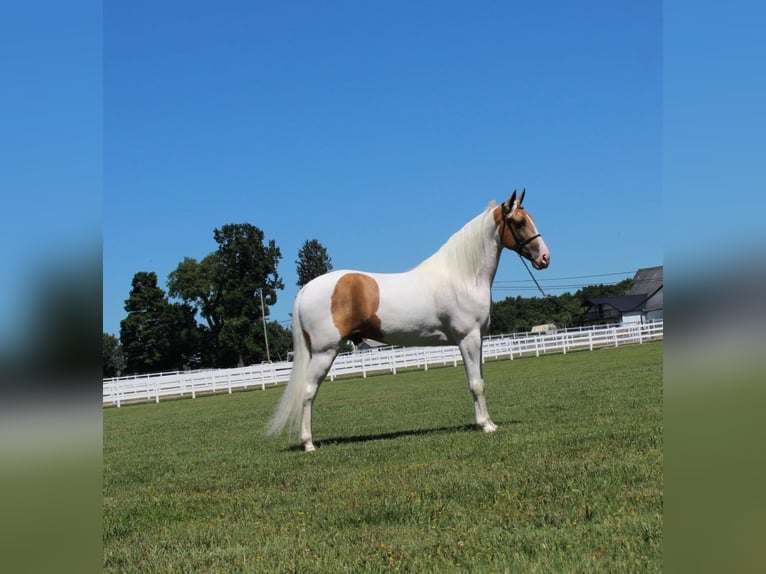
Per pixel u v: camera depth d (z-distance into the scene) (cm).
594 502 466
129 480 756
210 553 444
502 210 859
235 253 6794
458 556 389
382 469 655
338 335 849
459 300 857
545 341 3228
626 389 1243
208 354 6838
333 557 409
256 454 868
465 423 998
